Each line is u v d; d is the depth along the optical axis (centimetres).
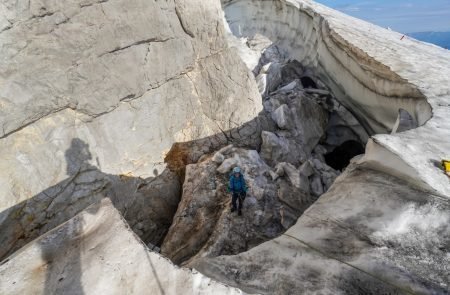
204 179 969
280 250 419
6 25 652
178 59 1034
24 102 693
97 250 319
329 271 372
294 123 1352
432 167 490
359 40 1409
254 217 841
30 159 706
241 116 1226
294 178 978
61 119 765
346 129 1628
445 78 984
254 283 369
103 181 845
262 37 2386
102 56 829
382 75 1120
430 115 773
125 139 906
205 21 1098
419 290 335
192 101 1093
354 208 462
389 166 520
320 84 1795
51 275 295
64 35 747
